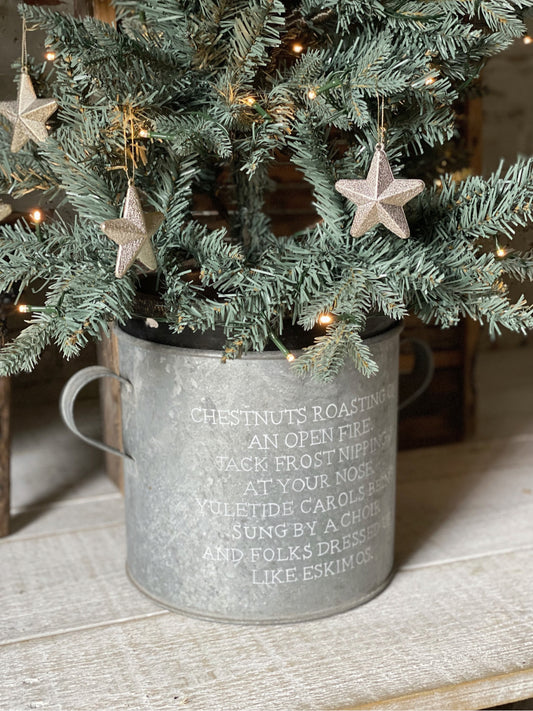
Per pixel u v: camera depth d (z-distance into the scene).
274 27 0.76
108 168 0.73
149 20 0.79
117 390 1.16
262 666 0.79
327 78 0.73
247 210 0.93
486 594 0.92
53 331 0.74
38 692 0.76
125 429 0.90
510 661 0.79
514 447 1.37
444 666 0.79
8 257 0.83
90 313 0.70
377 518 0.89
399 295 0.73
